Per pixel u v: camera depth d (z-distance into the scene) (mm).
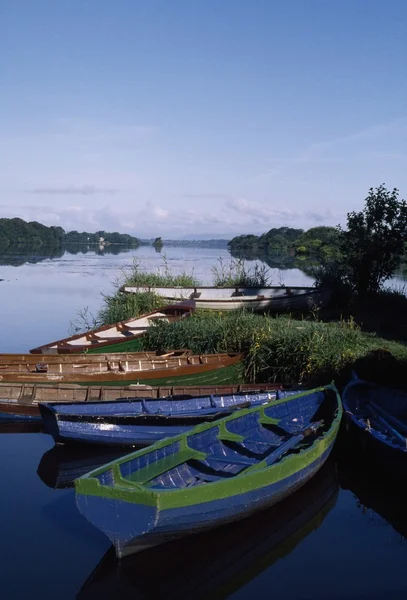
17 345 19922
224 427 9430
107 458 10297
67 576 6848
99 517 6785
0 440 11172
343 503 8922
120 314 20844
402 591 6727
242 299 21969
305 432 9805
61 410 10672
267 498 8023
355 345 15047
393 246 22500
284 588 6797
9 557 7195
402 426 10398
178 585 6832
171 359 14398
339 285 22906
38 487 9125
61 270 47625
